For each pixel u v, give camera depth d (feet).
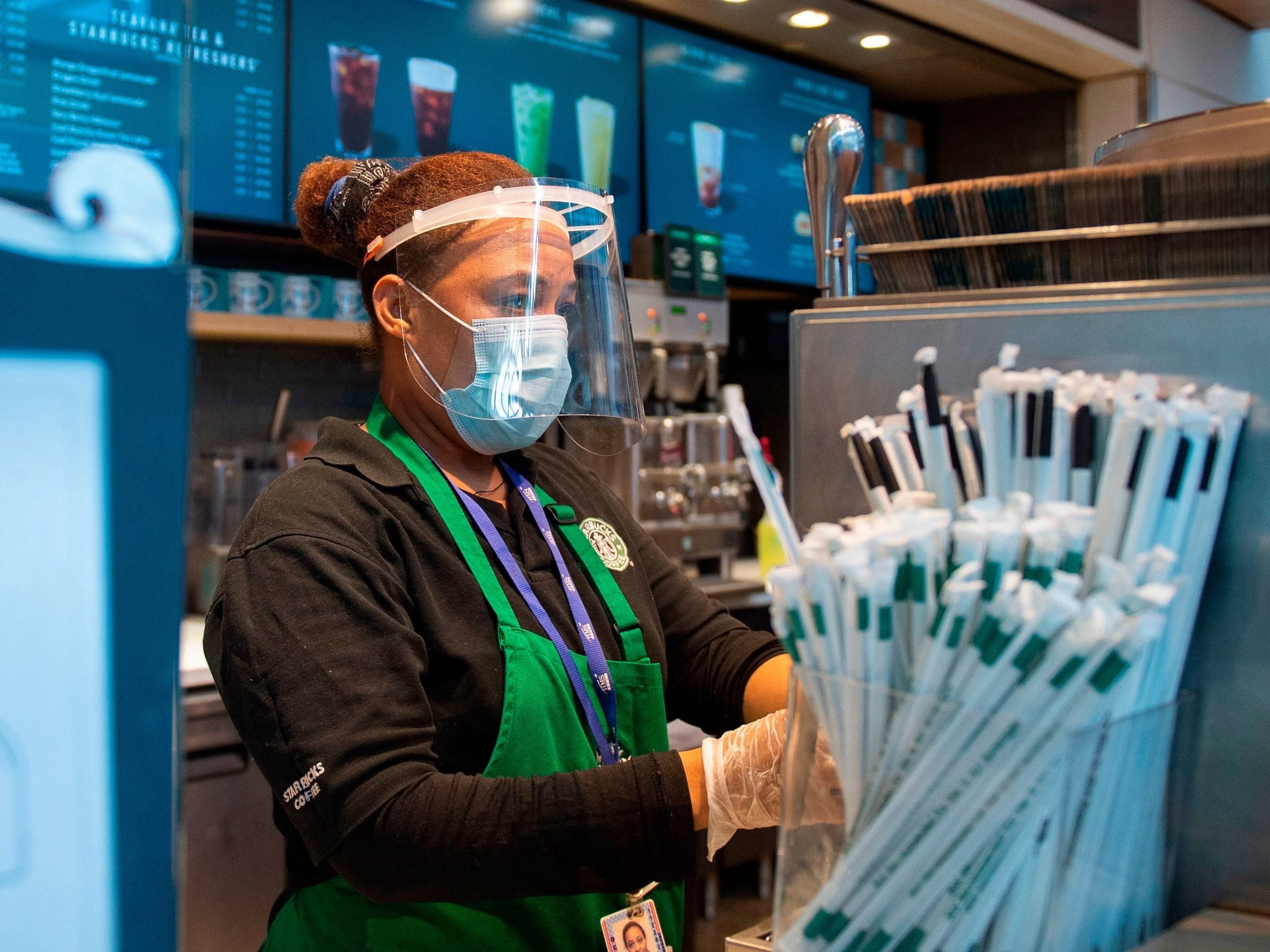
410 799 3.04
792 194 14.32
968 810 1.98
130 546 1.87
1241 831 2.30
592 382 4.06
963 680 1.98
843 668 2.07
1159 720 2.10
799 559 2.12
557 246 3.85
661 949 3.64
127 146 1.90
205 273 9.46
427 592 3.57
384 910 3.43
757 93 13.83
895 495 2.31
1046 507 2.06
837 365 2.90
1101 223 2.53
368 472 3.68
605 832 3.01
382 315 3.93
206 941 7.50
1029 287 2.68
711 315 11.37
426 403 3.96
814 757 2.15
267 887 7.81
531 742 3.49
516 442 3.90
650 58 12.71
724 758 3.07
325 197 4.23
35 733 1.79
